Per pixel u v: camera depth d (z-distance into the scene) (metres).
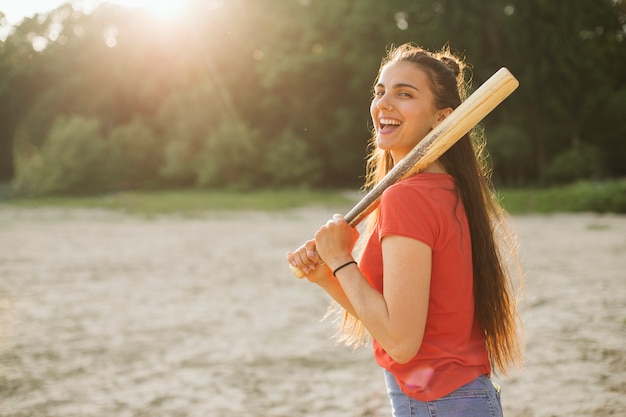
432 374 1.48
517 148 32.56
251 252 12.48
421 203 1.44
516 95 33.62
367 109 37.28
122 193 36.16
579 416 3.75
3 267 10.66
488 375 1.57
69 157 32.88
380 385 4.54
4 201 29.91
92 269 10.39
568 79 33.59
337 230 1.54
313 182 38.25
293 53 37.72
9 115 48.41
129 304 7.57
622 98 33.94
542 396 4.11
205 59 40.31
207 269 10.27
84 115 47.09
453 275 1.47
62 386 4.62
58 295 8.17
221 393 4.43
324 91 38.19
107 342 5.84
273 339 5.87
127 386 4.62
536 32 33.41
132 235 15.98
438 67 1.60
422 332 1.42
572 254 10.99
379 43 35.12
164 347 5.64
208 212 23.72
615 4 37.31
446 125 1.45
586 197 21.47
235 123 38.53
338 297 1.74
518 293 1.81
